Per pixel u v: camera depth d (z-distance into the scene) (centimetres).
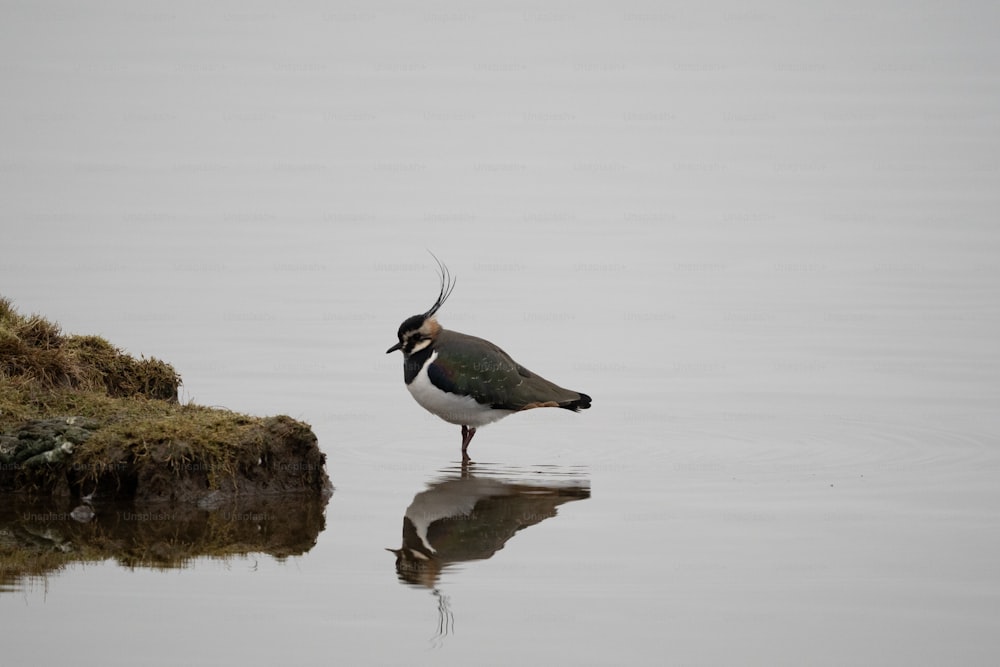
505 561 1377
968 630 1220
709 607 1266
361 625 1217
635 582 1324
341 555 1388
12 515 1455
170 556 1364
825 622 1237
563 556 1393
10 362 1644
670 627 1220
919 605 1274
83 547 1377
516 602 1272
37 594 1258
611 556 1393
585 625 1224
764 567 1364
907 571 1354
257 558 1369
